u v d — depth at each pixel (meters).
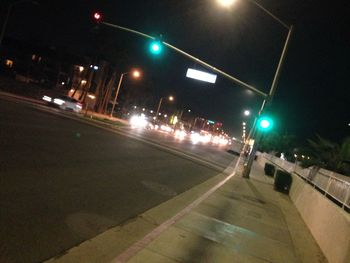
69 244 6.74
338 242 9.01
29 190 9.02
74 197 9.55
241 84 27.33
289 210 16.92
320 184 19.97
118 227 8.34
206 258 7.59
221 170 29.59
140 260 6.65
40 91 61.88
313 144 23.72
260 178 31.08
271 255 8.85
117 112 98.56
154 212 10.39
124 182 13.17
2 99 33.56
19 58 82.88
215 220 10.94
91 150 18.12
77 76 89.94
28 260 5.78
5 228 6.64
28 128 19.30
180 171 21.17
